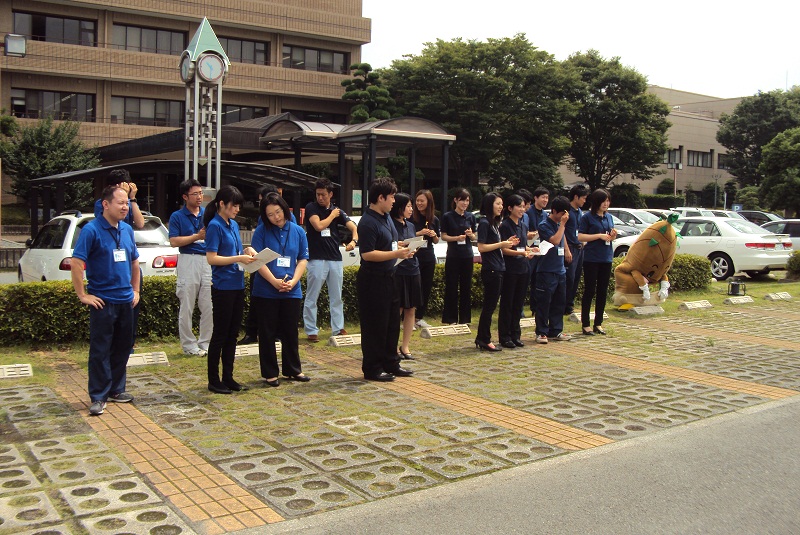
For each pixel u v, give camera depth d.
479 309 11.86
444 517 4.21
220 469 4.86
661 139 44.94
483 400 6.76
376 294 7.32
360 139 18.66
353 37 41.47
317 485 4.63
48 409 6.14
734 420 6.29
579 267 11.43
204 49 13.80
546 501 4.48
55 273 10.27
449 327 10.08
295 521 4.11
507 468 5.02
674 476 4.94
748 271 17.70
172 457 5.07
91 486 4.51
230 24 37.97
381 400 6.68
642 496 4.59
